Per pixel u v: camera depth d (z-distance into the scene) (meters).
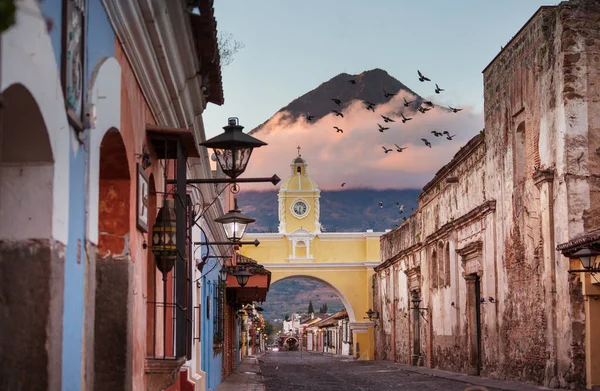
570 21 19.62
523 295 22.41
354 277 57.75
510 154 23.48
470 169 28.30
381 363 44.25
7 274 4.38
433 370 32.75
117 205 7.04
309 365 47.31
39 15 3.89
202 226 18.28
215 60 11.09
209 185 17.08
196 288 16.56
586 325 18.83
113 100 6.18
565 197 19.45
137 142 7.66
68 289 4.90
